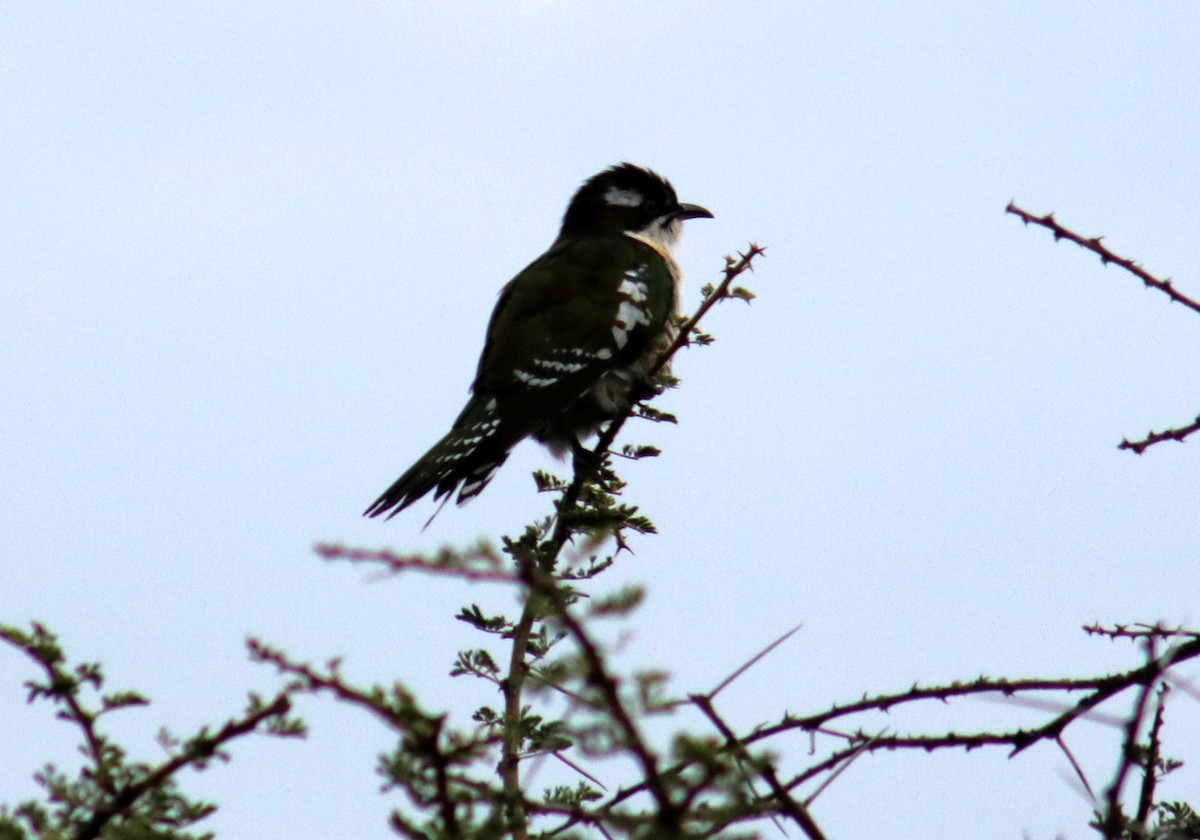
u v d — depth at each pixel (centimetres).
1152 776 743
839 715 773
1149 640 691
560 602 475
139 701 593
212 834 580
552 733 780
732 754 539
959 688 763
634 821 544
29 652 586
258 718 564
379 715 525
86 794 573
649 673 485
